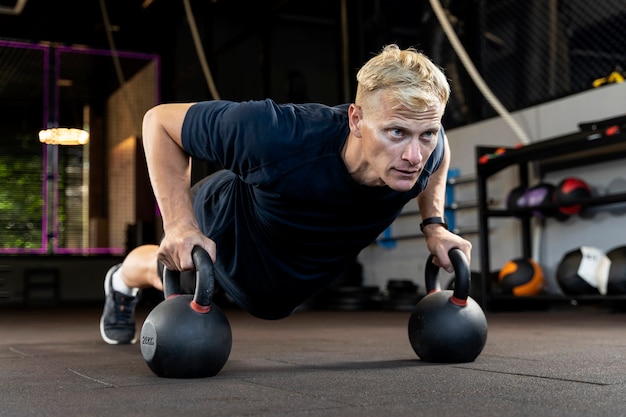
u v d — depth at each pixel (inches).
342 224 49.9
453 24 211.2
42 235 324.8
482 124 196.1
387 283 215.2
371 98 41.0
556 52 186.1
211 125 47.0
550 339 84.2
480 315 54.6
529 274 158.4
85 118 339.3
